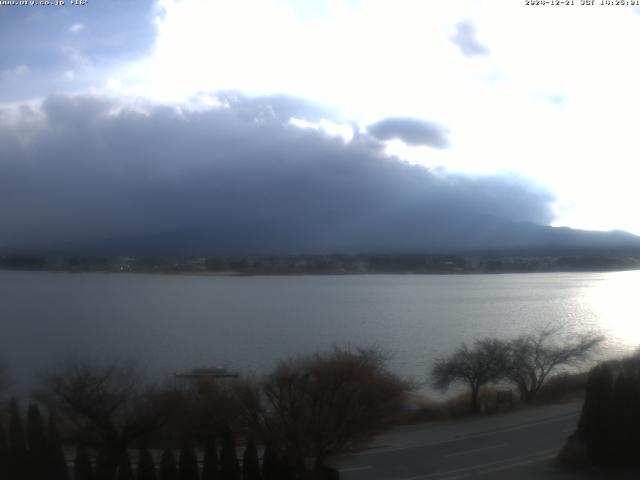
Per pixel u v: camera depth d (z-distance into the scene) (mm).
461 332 97500
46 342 90938
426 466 29422
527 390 44938
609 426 28609
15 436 22406
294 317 124750
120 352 78062
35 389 36875
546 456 30750
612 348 75188
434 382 47531
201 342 89375
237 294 187750
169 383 42688
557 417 38562
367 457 30750
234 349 81250
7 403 37156
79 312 136500
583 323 108250
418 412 38875
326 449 28266
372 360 44125
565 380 47188
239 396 30531
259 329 105750
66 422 31047
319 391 28859
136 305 153500
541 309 133750
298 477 26469
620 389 28812
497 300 157750
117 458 25031
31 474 22219
